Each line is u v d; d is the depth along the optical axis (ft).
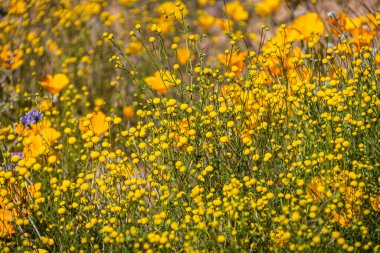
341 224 7.25
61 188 7.74
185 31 10.00
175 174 8.13
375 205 7.30
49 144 10.07
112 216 8.02
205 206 7.68
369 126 7.90
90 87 13.29
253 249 7.27
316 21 10.25
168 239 7.18
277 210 7.64
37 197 7.69
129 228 7.48
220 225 7.00
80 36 14.38
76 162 10.25
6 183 8.02
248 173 8.46
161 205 7.55
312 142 8.27
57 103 13.07
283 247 7.02
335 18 11.09
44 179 8.43
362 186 7.03
